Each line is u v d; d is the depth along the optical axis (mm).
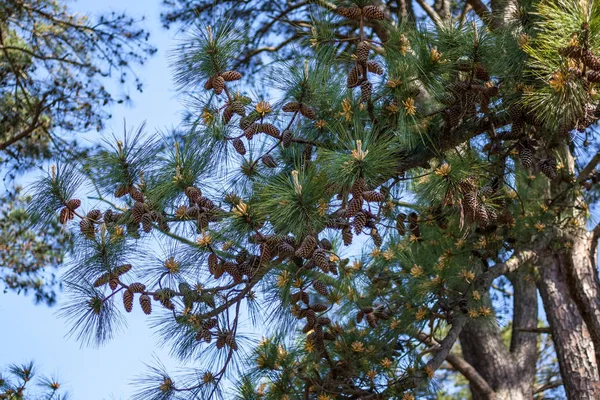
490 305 7328
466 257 4684
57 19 8070
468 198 3260
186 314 3631
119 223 3592
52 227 7488
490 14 3773
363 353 4445
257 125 3424
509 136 3498
